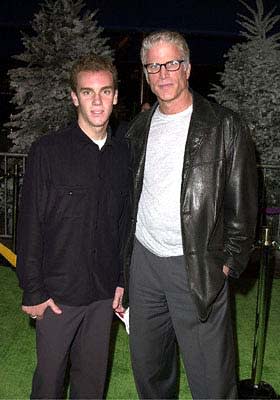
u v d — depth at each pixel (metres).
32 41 7.07
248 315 4.40
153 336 2.58
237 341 3.93
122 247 2.50
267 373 3.49
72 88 2.26
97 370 2.51
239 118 2.35
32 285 2.29
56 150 2.26
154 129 2.38
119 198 2.40
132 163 2.43
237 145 2.31
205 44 7.79
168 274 2.40
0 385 3.25
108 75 2.21
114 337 3.89
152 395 2.67
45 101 7.08
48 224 2.30
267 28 7.16
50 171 2.26
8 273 5.22
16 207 5.43
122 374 3.42
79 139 2.28
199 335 2.42
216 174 2.28
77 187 2.27
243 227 2.39
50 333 2.37
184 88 2.31
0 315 4.25
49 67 7.07
